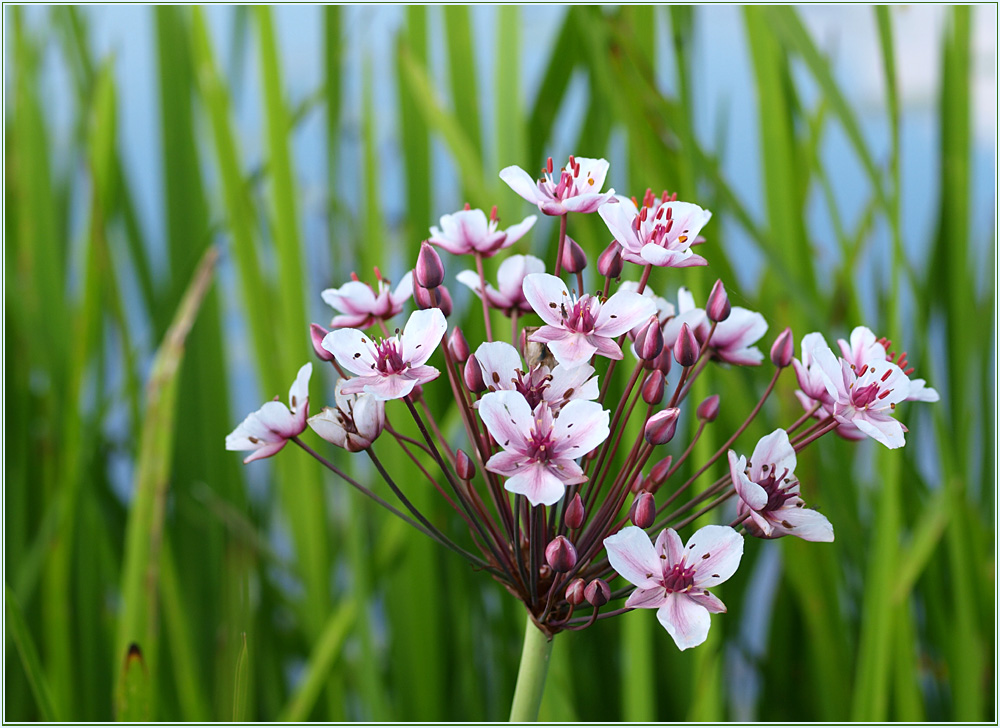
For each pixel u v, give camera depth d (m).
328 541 0.99
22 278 1.06
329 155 1.03
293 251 0.90
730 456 0.76
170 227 1.08
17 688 1.02
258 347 0.93
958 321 0.97
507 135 0.91
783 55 0.98
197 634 1.05
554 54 0.97
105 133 1.02
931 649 1.07
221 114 0.91
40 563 1.01
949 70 0.96
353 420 0.78
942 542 1.00
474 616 1.12
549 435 0.76
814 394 0.78
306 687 0.89
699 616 0.76
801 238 0.94
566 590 0.77
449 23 0.99
